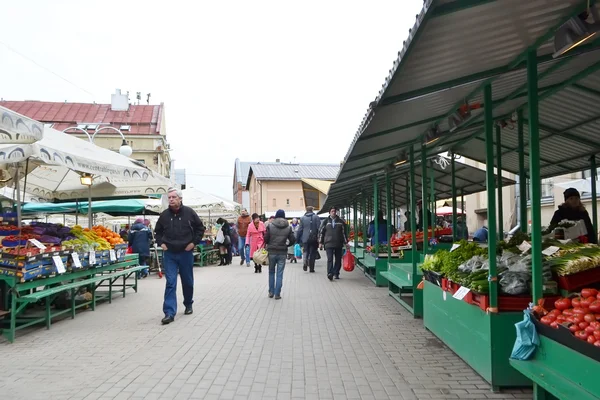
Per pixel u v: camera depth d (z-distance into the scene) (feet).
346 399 14.67
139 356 19.43
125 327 24.97
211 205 71.77
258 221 61.36
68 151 26.45
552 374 11.94
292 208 192.95
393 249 41.34
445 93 17.63
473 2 10.37
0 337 22.75
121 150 54.29
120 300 34.27
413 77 14.38
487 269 16.66
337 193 60.08
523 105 23.61
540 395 12.87
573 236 22.45
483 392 15.07
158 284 44.16
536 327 13.14
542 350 12.87
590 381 10.55
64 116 137.08
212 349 20.49
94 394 15.10
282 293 36.96
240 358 19.13
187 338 22.49
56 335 23.21
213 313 28.73
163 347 20.85
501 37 12.92
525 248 18.25
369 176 45.42
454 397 14.70
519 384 15.06
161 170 140.36
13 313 22.09
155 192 41.52
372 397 14.82
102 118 137.90
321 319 26.78
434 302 22.25
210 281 45.37
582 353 10.86
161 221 27.27
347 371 17.39
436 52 12.82
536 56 14.19
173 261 26.91
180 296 35.70
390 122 20.10
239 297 34.96
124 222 104.37
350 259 48.03
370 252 46.32
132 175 31.45
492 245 15.49
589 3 11.43
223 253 65.51
